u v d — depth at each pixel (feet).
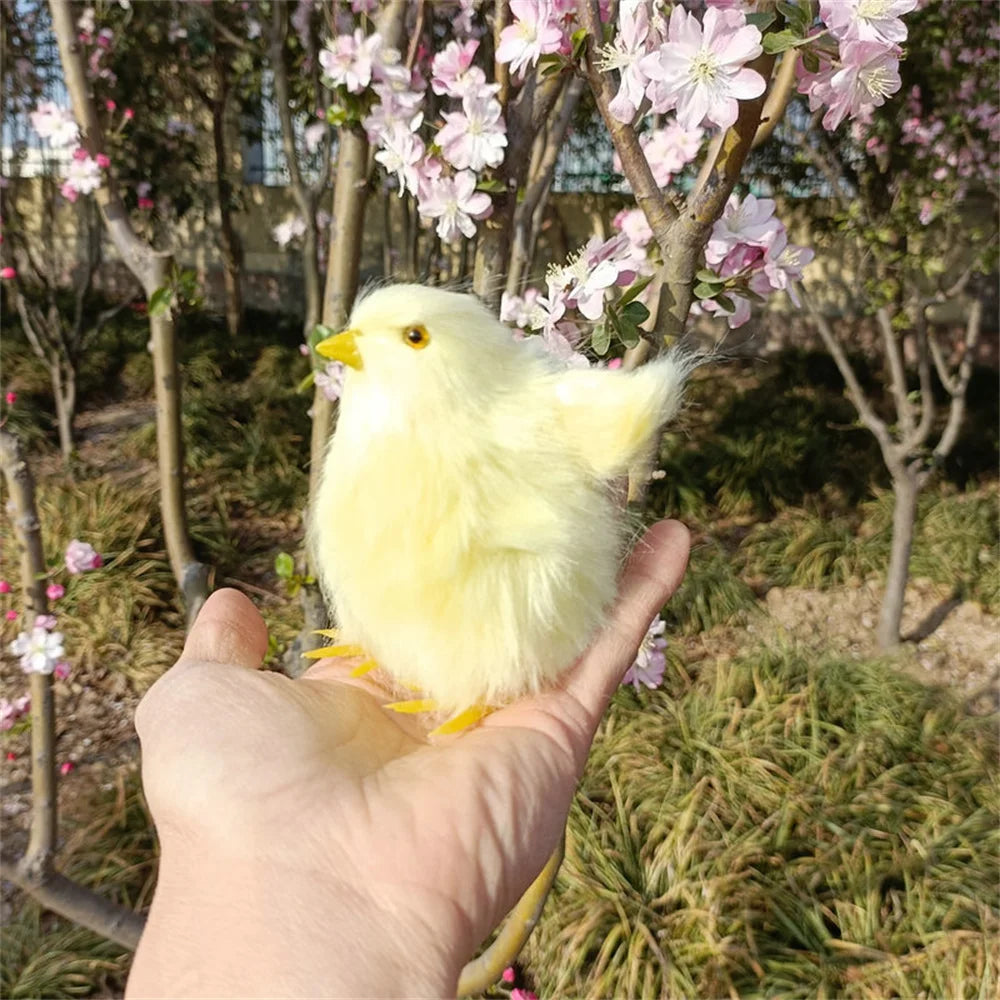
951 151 2.96
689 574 3.34
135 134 5.02
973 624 3.24
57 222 6.66
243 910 0.69
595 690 0.86
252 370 5.56
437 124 1.27
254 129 6.34
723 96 0.74
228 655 0.96
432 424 0.77
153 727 0.85
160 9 4.85
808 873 1.98
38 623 1.58
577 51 0.83
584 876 1.98
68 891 1.58
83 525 3.37
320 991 0.64
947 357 5.21
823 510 4.02
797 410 4.63
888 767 2.34
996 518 3.77
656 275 0.96
